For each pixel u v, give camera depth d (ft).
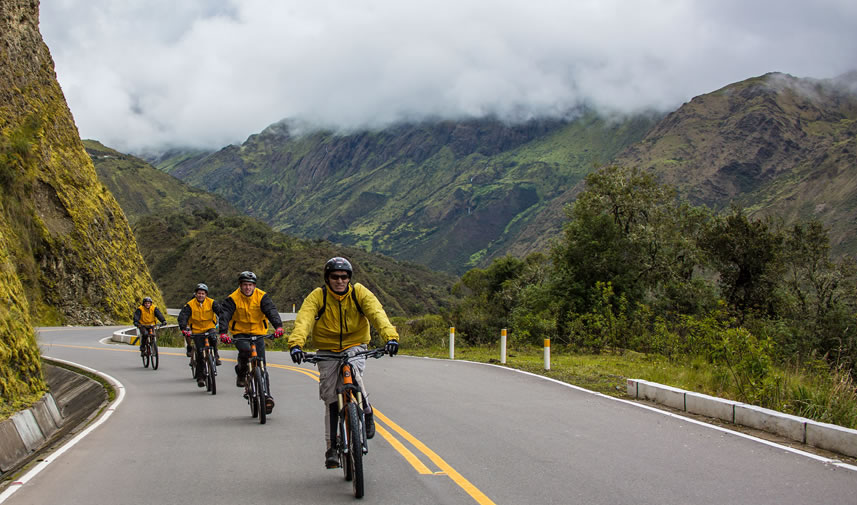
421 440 23.73
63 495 17.84
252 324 31.01
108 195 167.63
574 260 117.08
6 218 127.95
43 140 145.48
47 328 121.29
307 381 43.04
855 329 102.68
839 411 27.63
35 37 153.58
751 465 20.26
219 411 31.71
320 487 18.24
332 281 17.99
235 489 18.15
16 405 31.50
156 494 17.80
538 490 17.66
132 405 34.14
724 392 34.06
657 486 18.01
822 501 16.74
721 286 124.47
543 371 46.73
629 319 77.15
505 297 135.85
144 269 174.09
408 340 88.84
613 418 28.09
